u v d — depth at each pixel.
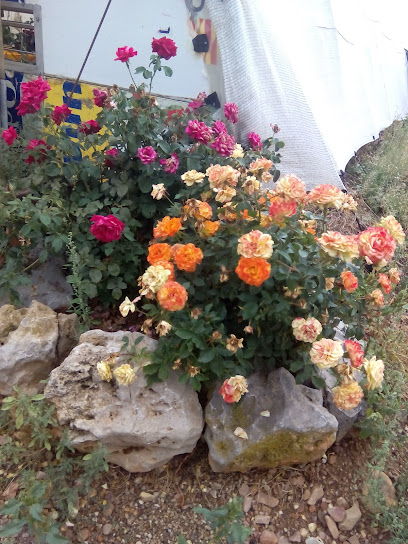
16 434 2.19
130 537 1.97
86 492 1.99
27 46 3.60
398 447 2.39
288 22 3.79
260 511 2.10
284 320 2.03
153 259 2.09
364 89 4.90
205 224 2.12
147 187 2.77
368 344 2.62
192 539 1.98
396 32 5.75
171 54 2.85
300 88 3.67
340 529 2.07
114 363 2.04
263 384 2.21
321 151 3.87
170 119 2.86
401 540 1.97
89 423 2.00
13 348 2.21
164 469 2.18
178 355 2.04
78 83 3.60
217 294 2.24
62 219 2.55
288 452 2.08
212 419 2.13
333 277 2.02
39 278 2.82
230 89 3.51
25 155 2.89
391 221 2.23
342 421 2.26
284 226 2.06
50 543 1.64
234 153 2.80
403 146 5.03
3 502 1.98
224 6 3.35
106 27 3.43
